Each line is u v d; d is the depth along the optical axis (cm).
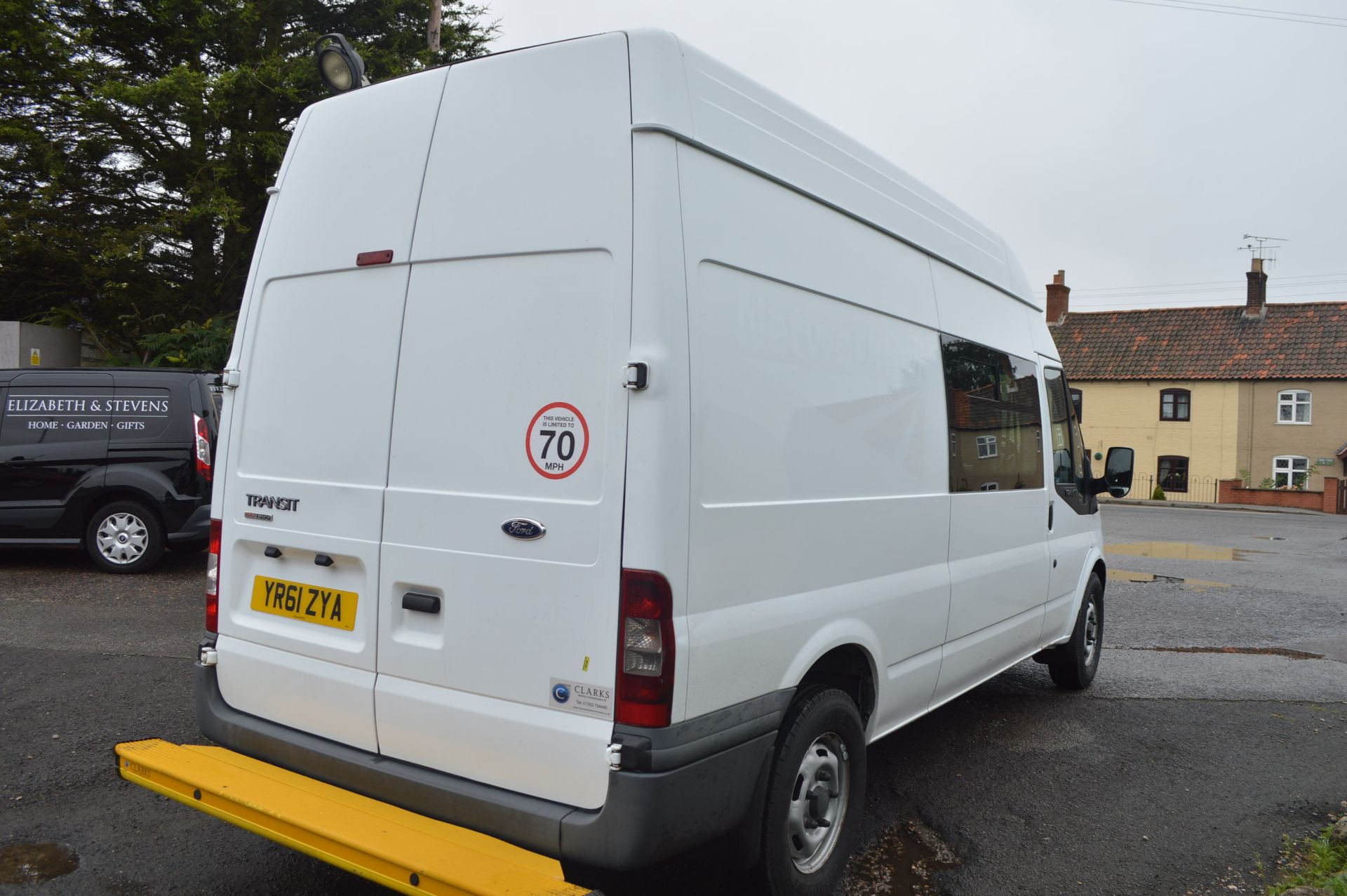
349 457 313
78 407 859
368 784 298
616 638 259
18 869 339
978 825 412
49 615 701
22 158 1631
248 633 335
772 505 299
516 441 279
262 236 349
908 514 382
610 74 278
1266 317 4000
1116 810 434
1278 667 718
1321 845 392
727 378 283
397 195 314
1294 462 3762
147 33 1733
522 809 268
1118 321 4256
